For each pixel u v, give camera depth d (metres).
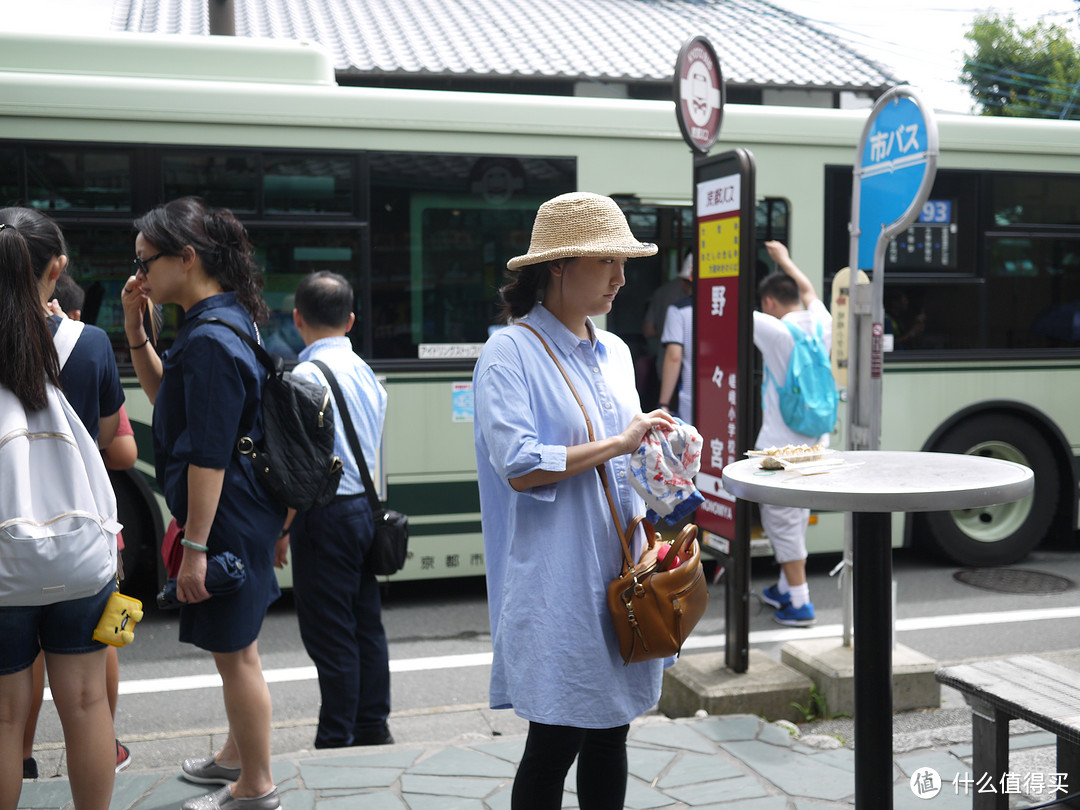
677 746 3.49
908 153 4.03
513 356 2.31
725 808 3.03
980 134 6.58
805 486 2.18
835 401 5.32
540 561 2.27
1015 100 18.69
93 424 2.70
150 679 4.77
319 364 3.60
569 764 2.33
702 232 4.44
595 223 2.33
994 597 6.07
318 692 4.61
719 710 3.95
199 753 3.90
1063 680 2.66
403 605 6.07
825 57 11.50
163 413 2.90
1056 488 6.95
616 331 6.30
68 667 2.48
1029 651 5.04
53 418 2.39
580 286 2.36
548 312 2.42
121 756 3.55
